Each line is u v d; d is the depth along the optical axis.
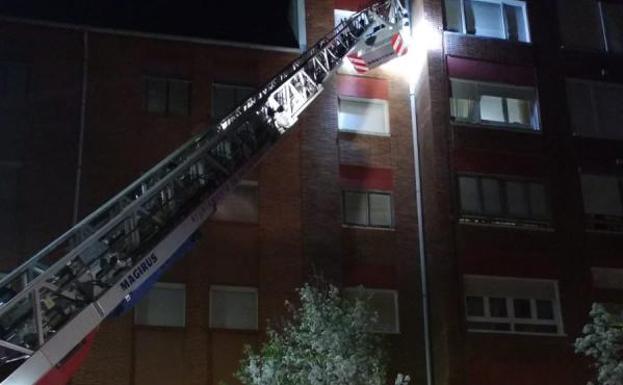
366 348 18.98
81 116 24.28
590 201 27.19
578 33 29.14
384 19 26.84
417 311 24.95
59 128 24.05
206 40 26.02
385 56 26.27
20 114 23.95
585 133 27.94
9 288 15.55
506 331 24.81
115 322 22.64
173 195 17.84
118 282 15.60
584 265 26.30
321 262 24.70
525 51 28.17
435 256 25.14
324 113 26.33
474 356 24.22
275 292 24.12
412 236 25.75
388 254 25.41
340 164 26.03
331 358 17.89
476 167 26.23
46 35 24.81
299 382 18.25
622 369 18.77
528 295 25.44
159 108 25.19
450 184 25.75
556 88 28.12
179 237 17.25
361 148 26.36
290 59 26.64
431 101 26.39
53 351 14.11
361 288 21.72
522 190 26.52
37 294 14.12
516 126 27.14
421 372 24.33
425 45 27.08
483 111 27.00
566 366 24.88
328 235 25.06
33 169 23.52
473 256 25.28
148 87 25.30
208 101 25.56
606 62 29.00
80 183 23.69
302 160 25.66
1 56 24.34
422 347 24.61
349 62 26.31
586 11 29.53
